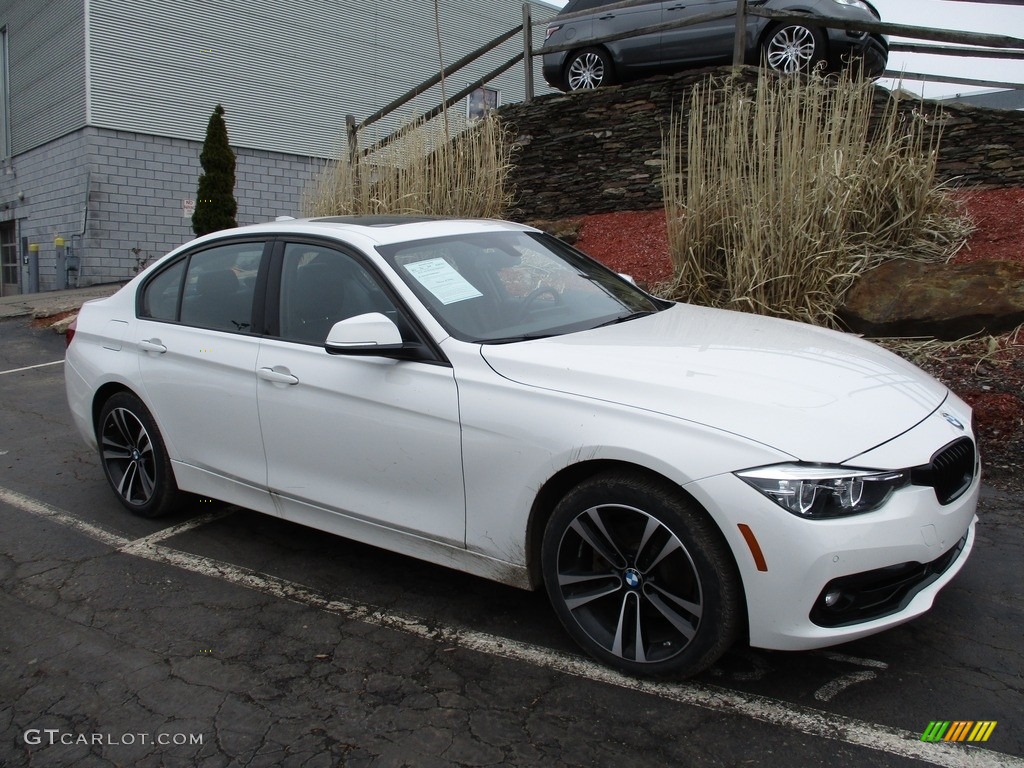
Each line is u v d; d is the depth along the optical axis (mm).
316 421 3674
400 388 3398
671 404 2854
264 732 2799
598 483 2928
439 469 3318
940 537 2752
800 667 3072
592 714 2824
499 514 3182
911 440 2801
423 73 23281
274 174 20844
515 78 24625
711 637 2773
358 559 4168
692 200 6969
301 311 3869
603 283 4289
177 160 19141
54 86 18906
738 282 6613
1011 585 3629
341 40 21656
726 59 9828
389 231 3930
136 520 4754
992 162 8055
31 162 20266
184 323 4363
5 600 3797
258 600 3748
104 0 17609
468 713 2857
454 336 3395
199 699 3000
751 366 3078
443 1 23156
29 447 6234
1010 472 4781
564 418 2986
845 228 6770
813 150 6660
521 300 3785
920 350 6016
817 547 2574
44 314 11875
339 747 2707
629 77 10586
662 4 10070
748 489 2623
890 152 7051
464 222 4316
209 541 4426
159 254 19141
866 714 2781
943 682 2955
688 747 2643
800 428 2699
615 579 3006
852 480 2613
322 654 3275
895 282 6395
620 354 3191
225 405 4055
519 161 10617
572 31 10711
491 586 3836
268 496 4012
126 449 4766
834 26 8508
